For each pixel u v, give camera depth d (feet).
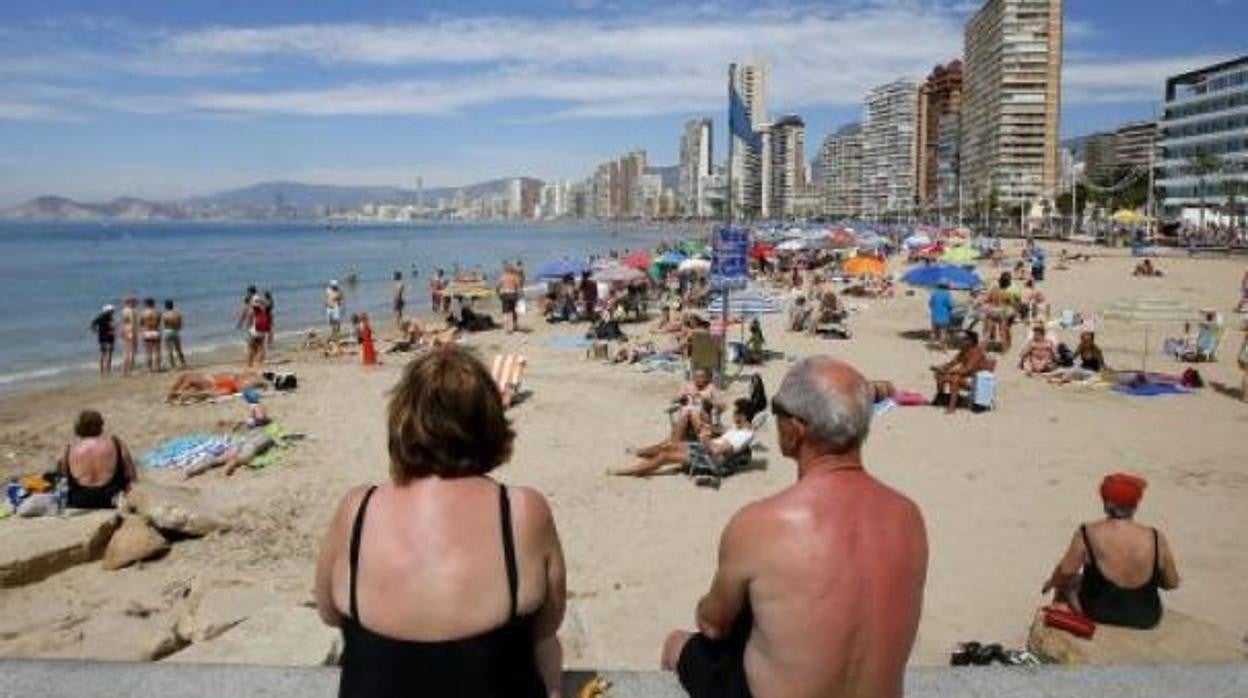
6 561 31.81
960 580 32.50
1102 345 88.94
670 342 95.71
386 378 79.25
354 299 167.43
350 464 50.49
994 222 481.87
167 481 46.91
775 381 73.00
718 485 44.37
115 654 27.27
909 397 62.08
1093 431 53.72
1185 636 21.99
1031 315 104.53
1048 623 22.80
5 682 9.74
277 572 34.35
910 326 106.42
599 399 66.80
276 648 22.17
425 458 8.11
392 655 7.63
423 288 191.01
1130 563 22.13
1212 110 415.85
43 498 37.04
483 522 7.93
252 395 64.08
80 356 98.99
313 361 90.48
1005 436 52.85
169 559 35.32
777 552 8.68
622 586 32.65
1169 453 48.67
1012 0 511.40
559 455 51.03
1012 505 40.63
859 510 8.88
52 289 180.34
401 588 7.72
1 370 89.66
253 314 87.45
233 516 40.86
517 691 7.88
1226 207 368.68
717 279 69.46
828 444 9.19
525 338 103.04
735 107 69.72
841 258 207.41
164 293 173.06
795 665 8.55
